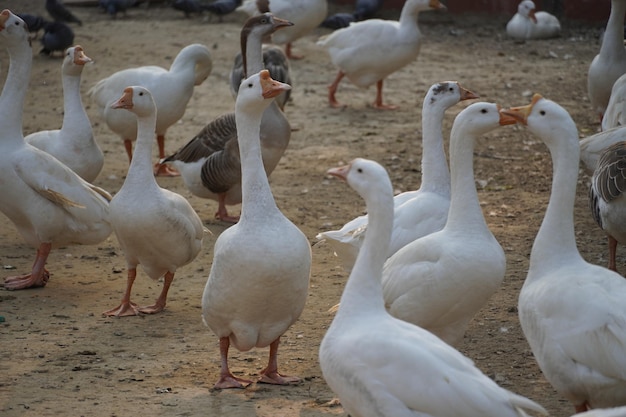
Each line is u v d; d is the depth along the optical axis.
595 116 20.45
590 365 7.15
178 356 9.80
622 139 12.43
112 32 29.16
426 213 9.93
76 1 33.31
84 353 9.78
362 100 22.69
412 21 21.31
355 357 6.72
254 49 14.84
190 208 11.30
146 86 16.75
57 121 20.02
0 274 12.42
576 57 27.14
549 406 8.44
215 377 9.26
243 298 8.69
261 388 8.95
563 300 7.33
